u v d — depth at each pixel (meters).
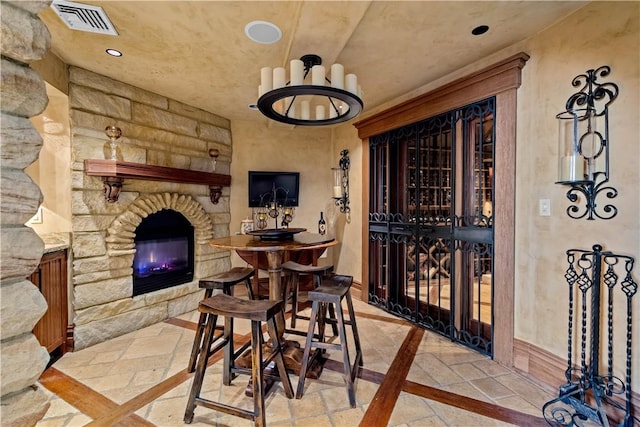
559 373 1.97
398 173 3.36
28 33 0.69
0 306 0.66
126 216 2.90
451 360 2.39
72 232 2.57
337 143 4.38
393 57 2.45
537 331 2.12
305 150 4.41
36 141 0.72
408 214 3.23
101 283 2.73
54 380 2.11
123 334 2.87
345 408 1.83
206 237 3.72
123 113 2.92
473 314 2.83
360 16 1.78
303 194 4.41
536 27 2.04
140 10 1.85
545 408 1.81
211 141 3.82
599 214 1.77
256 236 2.56
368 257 3.73
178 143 3.43
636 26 1.61
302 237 2.48
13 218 0.68
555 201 2.00
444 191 2.90
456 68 2.66
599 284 1.73
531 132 2.14
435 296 3.05
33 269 0.72
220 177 3.75
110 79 2.82
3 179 0.66
